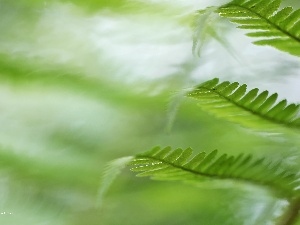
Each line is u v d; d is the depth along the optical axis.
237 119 0.44
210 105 0.43
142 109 0.60
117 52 0.61
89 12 0.62
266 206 0.48
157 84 0.59
